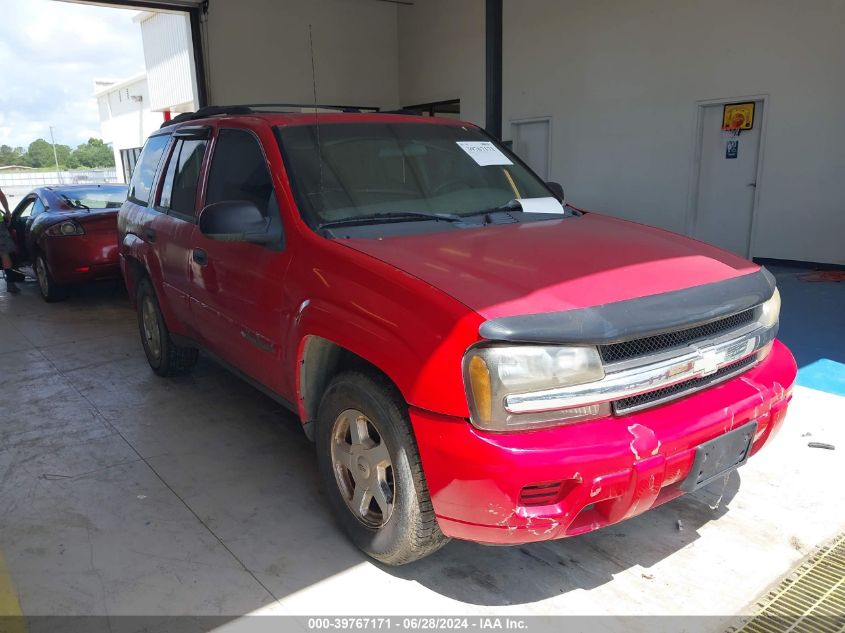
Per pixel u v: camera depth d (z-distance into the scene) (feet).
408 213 10.74
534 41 40.01
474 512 7.36
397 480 8.26
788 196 30.19
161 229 14.46
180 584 8.86
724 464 8.30
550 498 7.33
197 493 11.25
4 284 33.14
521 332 7.11
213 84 44.21
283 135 11.36
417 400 7.60
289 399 10.69
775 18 29.25
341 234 9.82
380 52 50.57
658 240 10.21
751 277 9.15
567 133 39.19
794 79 29.09
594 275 8.29
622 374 7.53
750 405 8.43
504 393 7.14
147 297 16.38
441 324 7.47
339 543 9.75
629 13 34.76
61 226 24.76
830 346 17.98
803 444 12.26
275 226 10.43
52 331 22.44
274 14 45.65
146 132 106.11
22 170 217.97
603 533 9.86
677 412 7.95
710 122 32.71
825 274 28.12
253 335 11.10
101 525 10.32
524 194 12.42
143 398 15.67
